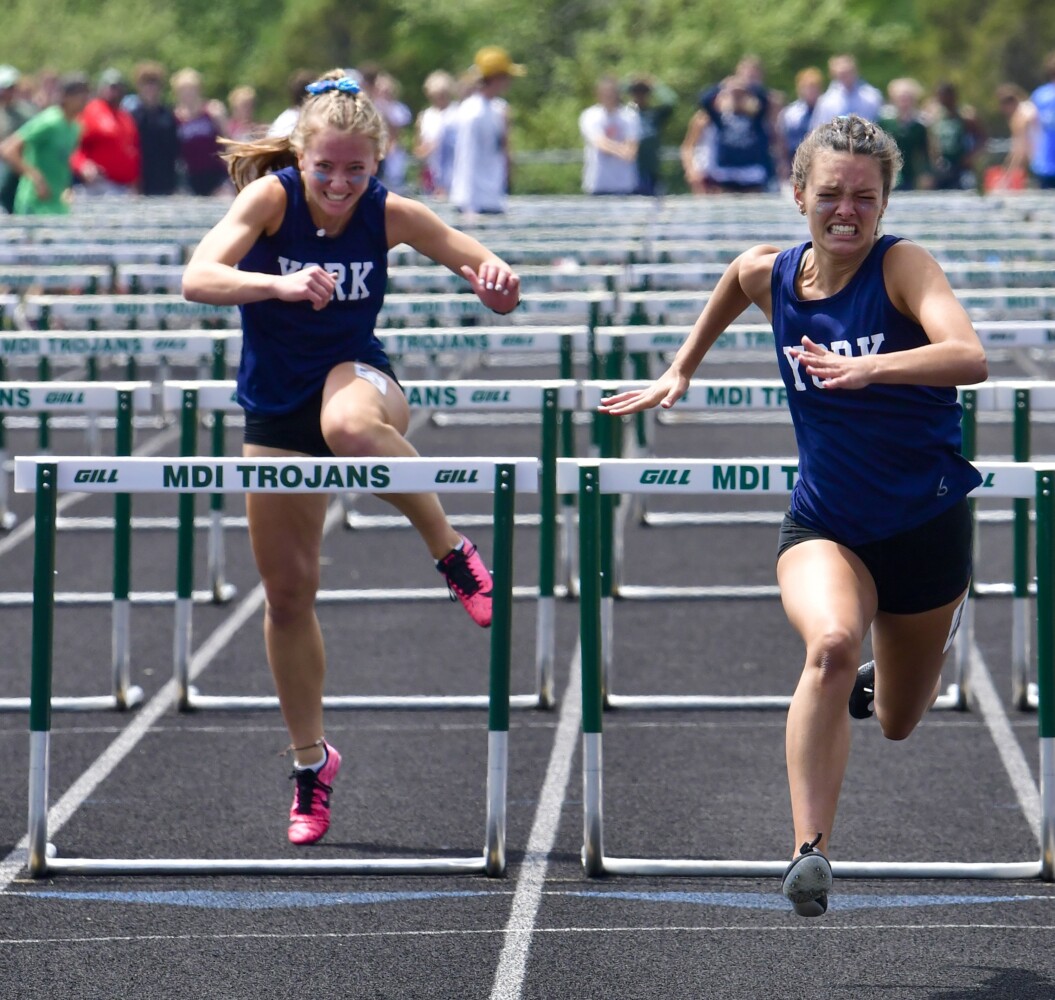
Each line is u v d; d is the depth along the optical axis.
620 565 25.17
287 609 15.52
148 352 22.86
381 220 14.77
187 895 14.59
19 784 17.61
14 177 54.75
